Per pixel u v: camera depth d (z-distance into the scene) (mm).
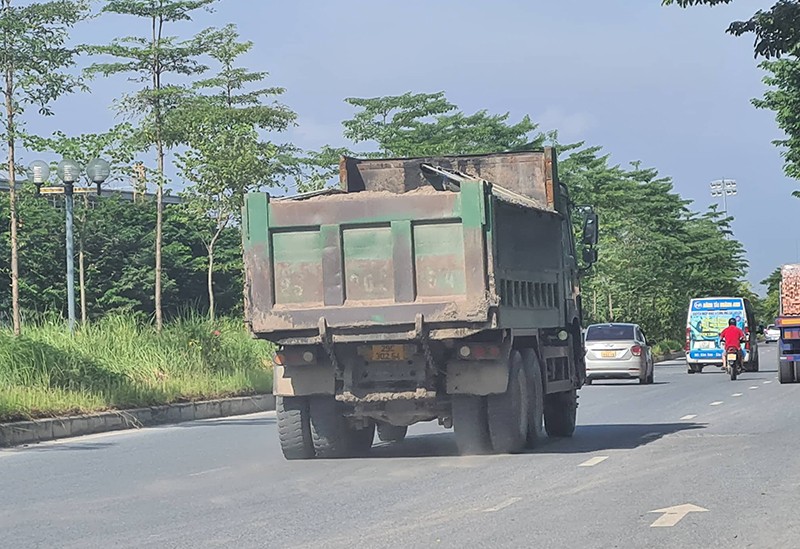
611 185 72875
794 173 40219
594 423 22516
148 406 24047
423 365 16312
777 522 10641
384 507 12000
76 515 11891
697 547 9586
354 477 14555
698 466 14703
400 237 15969
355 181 20031
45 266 56344
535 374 17766
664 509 11438
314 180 59625
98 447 18969
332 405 16719
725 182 98438
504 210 16672
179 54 46344
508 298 16578
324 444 16781
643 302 77000
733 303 49406
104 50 45500
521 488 13156
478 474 14516
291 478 14609
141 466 16188
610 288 72812
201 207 48188
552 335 19172
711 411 24703
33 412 21031
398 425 17688
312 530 10711
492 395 16547
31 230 55500
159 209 46031
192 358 28859
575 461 15656
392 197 16000
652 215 81375
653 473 14164
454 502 12219
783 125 39438
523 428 17109
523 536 10172
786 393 31047
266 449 18422
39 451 18484
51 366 23625
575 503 11945
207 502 12633
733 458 15453
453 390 16391
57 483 14508
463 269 15805
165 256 60188
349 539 10211
